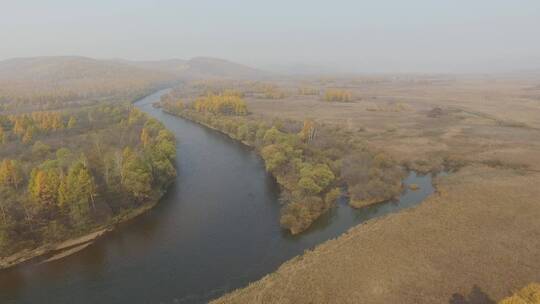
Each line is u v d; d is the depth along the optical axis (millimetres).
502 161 108312
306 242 67062
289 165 99375
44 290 55312
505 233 65375
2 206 67750
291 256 62438
